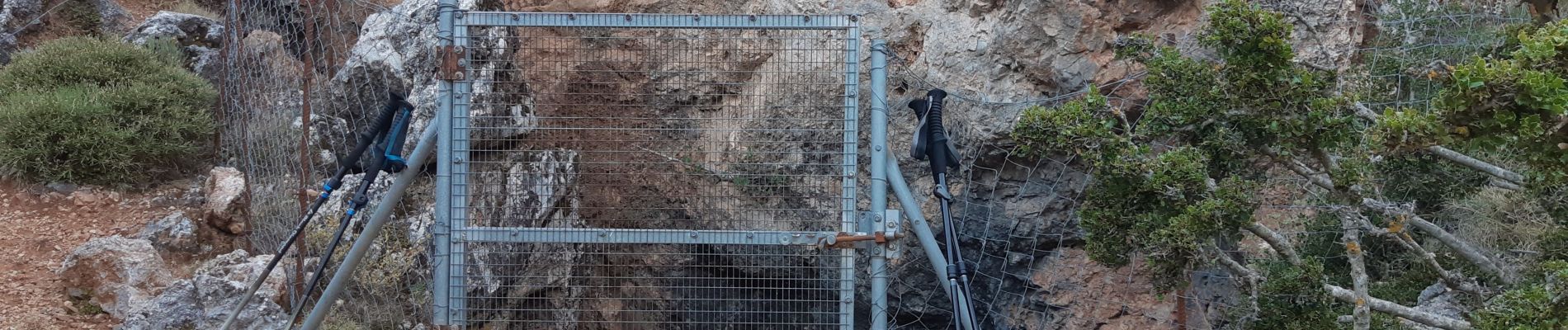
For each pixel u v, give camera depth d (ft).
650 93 12.22
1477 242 16.29
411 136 19.45
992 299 18.49
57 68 27.27
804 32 12.55
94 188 24.09
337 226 18.30
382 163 11.71
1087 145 12.53
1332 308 14.60
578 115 12.08
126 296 17.69
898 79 18.74
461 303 11.34
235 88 24.68
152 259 18.58
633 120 11.68
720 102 12.53
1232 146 12.49
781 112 12.37
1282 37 11.53
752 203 12.19
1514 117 9.78
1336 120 11.87
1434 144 10.73
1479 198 16.52
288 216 19.88
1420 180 16.98
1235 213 11.99
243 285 16.57
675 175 12.18
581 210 12.27
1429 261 13.12
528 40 12.02
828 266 12.62
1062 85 17.57
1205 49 16.49
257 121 22.93
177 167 25.99
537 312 12.51
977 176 18.43
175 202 24.18
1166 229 12.17
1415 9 17.47
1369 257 17.25
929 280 18.52
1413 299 16.52
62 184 23.82
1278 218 17.53
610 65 12.11
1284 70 11.85
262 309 16.40
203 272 17.99
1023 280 18.42
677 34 12.46
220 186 22.68
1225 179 12.94
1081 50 17.43
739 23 10.93
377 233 12.04
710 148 12.13
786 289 12.52
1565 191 13.51
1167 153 12.31
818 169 12.10
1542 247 14.47
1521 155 12.43
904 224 18.31
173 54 30.60
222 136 25.38
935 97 11.58
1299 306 12.98
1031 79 18.04
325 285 17.78
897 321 18.94
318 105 22.67
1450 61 16.62
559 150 12.05
